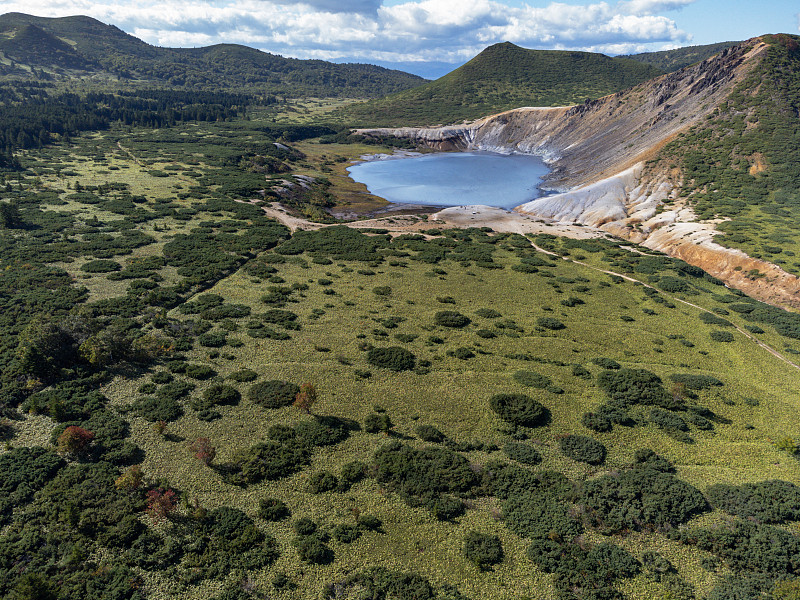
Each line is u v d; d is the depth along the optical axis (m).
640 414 54.31
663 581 34.91
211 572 33.97
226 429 48.47
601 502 41.03
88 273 83.06
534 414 51.78
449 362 63.16
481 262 100.19
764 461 48.06
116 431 46.44
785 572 35.19
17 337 59.41
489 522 39.72
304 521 38.59
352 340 67.38
